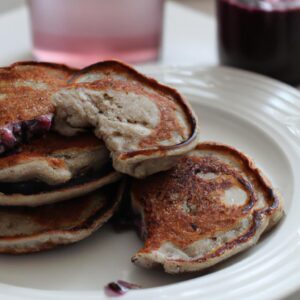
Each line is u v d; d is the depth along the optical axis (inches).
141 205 15.4
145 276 14.3
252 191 15.3
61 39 22.1
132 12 21.9
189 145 14.9
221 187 15.4
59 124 15.4
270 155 18.0
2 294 13.3
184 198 15.2
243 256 14.4
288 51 21.8
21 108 15.1
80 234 14.9
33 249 14.8
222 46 22.7
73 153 15.0
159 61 23.6
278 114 18.9
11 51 23.5
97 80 16.1
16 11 26.8
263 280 13.4
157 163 15.0
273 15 21.2
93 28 21.8
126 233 15.6
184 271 14.0
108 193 15.8
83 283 14.3
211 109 19.5
